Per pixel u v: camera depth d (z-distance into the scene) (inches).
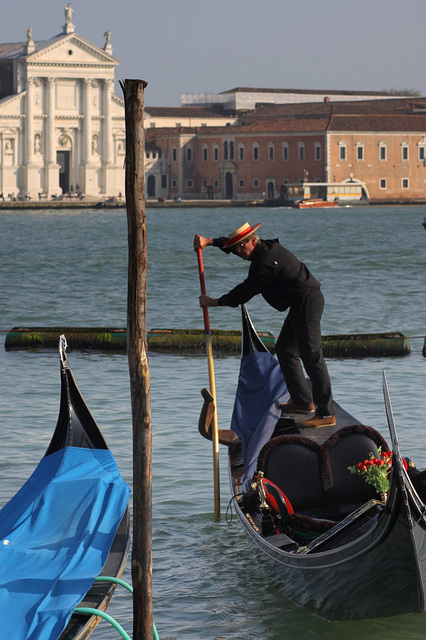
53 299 3174.2
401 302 2938.0
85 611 609.6
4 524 723.4
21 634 577.6
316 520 792.3
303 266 947.3
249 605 775.1
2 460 1151.6
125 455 1182.3
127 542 716.7
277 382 1022.4
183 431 1293.1
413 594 687.7
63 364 882.8
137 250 626.5
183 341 1973.4
